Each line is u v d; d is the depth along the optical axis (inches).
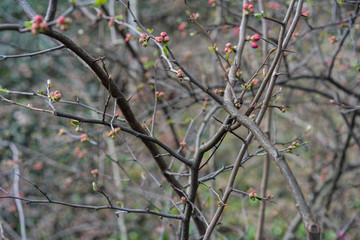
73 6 54.9
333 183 168.1
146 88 193.5
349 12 140.1
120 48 212.1
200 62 219.8
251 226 218.4
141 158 237.9
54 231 216.5
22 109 233.1
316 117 203.8
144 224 228.2
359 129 172.2
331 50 190.1
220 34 191.5
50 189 219.8
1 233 114.3
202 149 78.0
